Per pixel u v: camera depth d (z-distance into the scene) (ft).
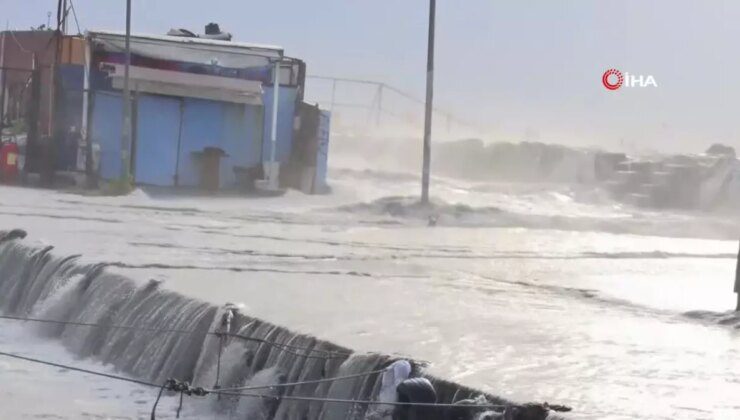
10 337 48.21
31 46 127.85
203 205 103.96
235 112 120.67
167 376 38.96
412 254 67.62
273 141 122.01
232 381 36.01
